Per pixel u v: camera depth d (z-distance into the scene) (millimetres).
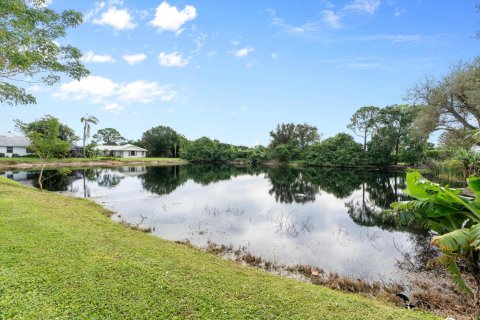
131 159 51625
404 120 37375
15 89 8766
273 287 4043
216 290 3701
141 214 10625
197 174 30797
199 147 57906
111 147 62031
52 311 2906
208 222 9781
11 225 5727
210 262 5082
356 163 42031
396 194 17531
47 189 16266
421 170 31234
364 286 5109
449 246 3021
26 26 7188
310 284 4789
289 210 12266
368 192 18375
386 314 3469
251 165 53406
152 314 3014
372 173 34406
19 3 6961
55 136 16375
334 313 3350
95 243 5156
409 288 5082
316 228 9297
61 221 6613
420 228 9172
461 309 4301
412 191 3781
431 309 4312
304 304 3539
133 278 3799
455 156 19359
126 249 5035
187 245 6980
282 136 59562
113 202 12914
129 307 3107
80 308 3010
